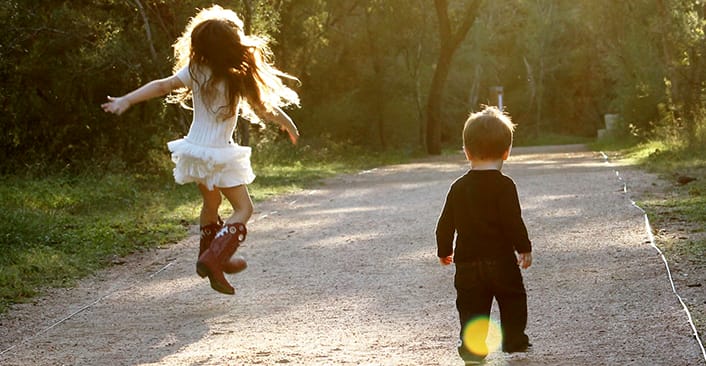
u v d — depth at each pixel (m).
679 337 7.27
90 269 12.06
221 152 7.12
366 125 51.81
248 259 12.40
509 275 6.54
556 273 10.26
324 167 33.31
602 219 14.19
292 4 40.75
